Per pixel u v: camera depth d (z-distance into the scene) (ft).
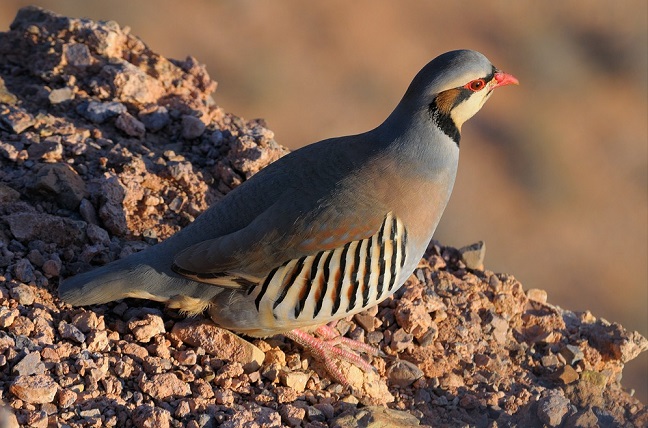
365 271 32.04
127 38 47.11
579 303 104.99
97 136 41.32
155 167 40.42
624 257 113.91
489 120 124.47
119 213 36.88
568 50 143.23
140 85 43.75
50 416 28.50
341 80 127.95
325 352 33.76
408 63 132.05
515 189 116.06
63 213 36.88
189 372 31.53
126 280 32.01
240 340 32.81
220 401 30.78
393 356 35.86
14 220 35.12
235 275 31.24
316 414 31.48
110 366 30.94
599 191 122.11
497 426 33.40
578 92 136.46
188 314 33.37
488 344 38.04
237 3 131.85
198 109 44.39
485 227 109.29
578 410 34.88
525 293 41.52
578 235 113.60
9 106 41.68
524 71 138.51
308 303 31.71
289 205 31.73
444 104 33.55
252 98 122.21
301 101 122.72
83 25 45.73
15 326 31.04
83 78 44.11
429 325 36.60
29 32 45.73
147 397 30.27
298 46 128.98
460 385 35.42
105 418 29.01
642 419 35.24
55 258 34.55
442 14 141.59
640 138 133.08
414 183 32.71
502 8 144.56
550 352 38.45
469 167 116.37
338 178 32.35
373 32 134.51
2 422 27.07
